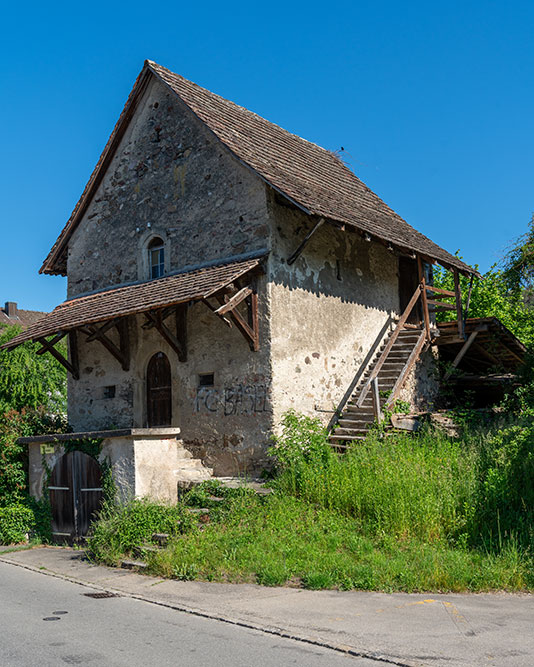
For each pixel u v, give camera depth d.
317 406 12.95
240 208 12.91
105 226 15.76
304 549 8.13
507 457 9.88
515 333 20.08
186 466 12.43
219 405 12.73
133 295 13.43
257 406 12.15
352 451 11.02
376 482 9.35
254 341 12.15
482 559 7.65
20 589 7.78
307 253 13.27
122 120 15.13
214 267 12.78
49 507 11.18
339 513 9.35
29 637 5.75
